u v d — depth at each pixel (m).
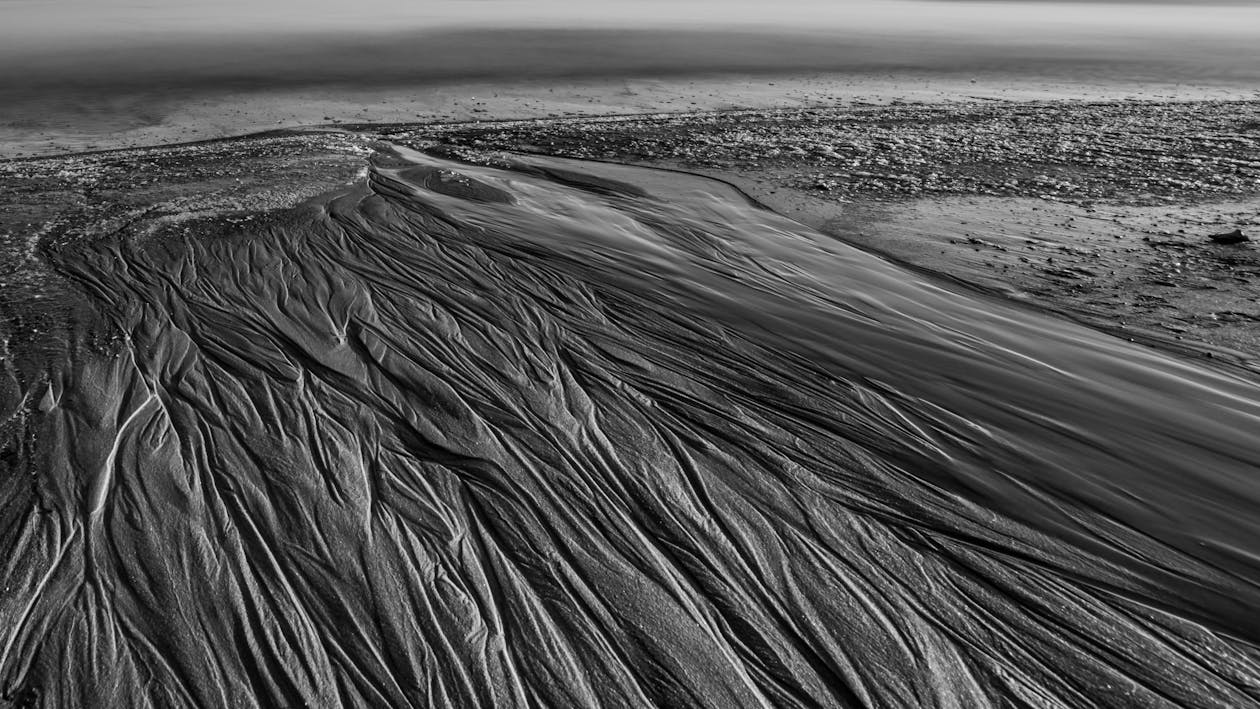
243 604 3.70
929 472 4.56
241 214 8.24
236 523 4.17
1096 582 3.80
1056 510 4.25
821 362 5.70
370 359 5.71
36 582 3.79
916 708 3.25
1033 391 5.27
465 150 12.01
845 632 3.58
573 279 7.01
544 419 5.06
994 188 9.84
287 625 3.60
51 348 5.66
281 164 10.41
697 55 25.67
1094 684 3.32
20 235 7.70
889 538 4.09
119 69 20.92
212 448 4.73
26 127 14.50
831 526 4.18
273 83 19.42
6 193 9.20
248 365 5.58
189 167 10.41
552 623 3.63
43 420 4.91
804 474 4.55
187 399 5.17
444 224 8.13
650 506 4.33
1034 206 9.05
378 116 16.02
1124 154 11.42
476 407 5.18
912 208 9.11
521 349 5.88
